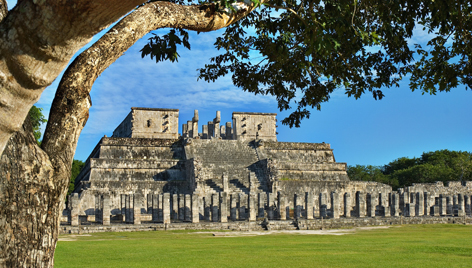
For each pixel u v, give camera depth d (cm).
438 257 2095
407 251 2342
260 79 1758
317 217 5103
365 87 1755
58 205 623
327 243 2803
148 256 2138
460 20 1405
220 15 776
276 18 1503
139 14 675
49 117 637
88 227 3828
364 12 1589
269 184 5809
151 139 6400
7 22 480
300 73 1767
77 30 495
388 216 5034
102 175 5775
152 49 924
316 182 6362
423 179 8881
